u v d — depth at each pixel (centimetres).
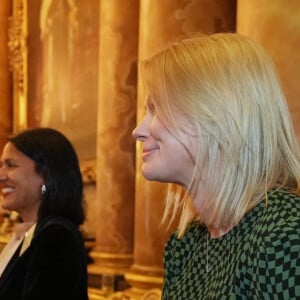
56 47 567
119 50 457
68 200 243
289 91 256
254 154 112
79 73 545
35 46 592
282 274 99
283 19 261
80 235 234
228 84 113
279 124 115
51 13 572
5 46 625
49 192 241
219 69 115
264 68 116
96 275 466
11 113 625
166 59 121
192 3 354
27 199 248
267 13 265
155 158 122
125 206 455
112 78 458
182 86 116
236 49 117
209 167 115
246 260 107
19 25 607
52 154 246
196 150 116
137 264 386
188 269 129
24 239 241
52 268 217
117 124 455
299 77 256
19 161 248
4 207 254
